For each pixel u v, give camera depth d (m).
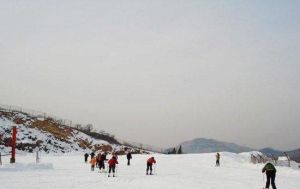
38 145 81.12
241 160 53.06
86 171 34.44
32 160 52.59
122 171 34.66
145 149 112.38
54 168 38.38
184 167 42.03
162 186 22.75
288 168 40.94
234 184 25.27
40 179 25.98
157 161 51.19
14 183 23.06
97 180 25.83
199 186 23.28
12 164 35.41
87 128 114.00
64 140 91.75
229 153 58.12
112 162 28.75
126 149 99.38
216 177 30.45
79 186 21.95
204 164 47.31
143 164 45.78
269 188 23.59
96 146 95.50
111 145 99.06
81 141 95.81
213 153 58.38
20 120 93.44
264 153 57.62
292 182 28.23
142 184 23.70
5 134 79.69
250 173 35.25
